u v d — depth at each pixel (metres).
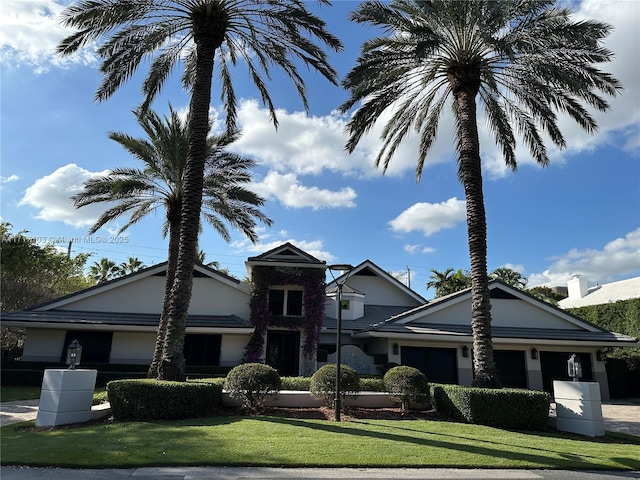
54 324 20.08
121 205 19.84
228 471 6.32
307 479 6.10
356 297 25.00
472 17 13.47
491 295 22.70
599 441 9.95
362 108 15.34
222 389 12.37
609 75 13.17
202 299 23.22
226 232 23.47
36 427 9.63
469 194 13.57
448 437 9.14
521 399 11.07
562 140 15.27
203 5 13.85
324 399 12.43
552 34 12.98
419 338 19.88
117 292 22.66
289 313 22.94
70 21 13.04
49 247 29.47
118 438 8.09
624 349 24.45
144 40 14.69
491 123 16.41
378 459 7.09
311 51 15.06
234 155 20.17
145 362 21.47
